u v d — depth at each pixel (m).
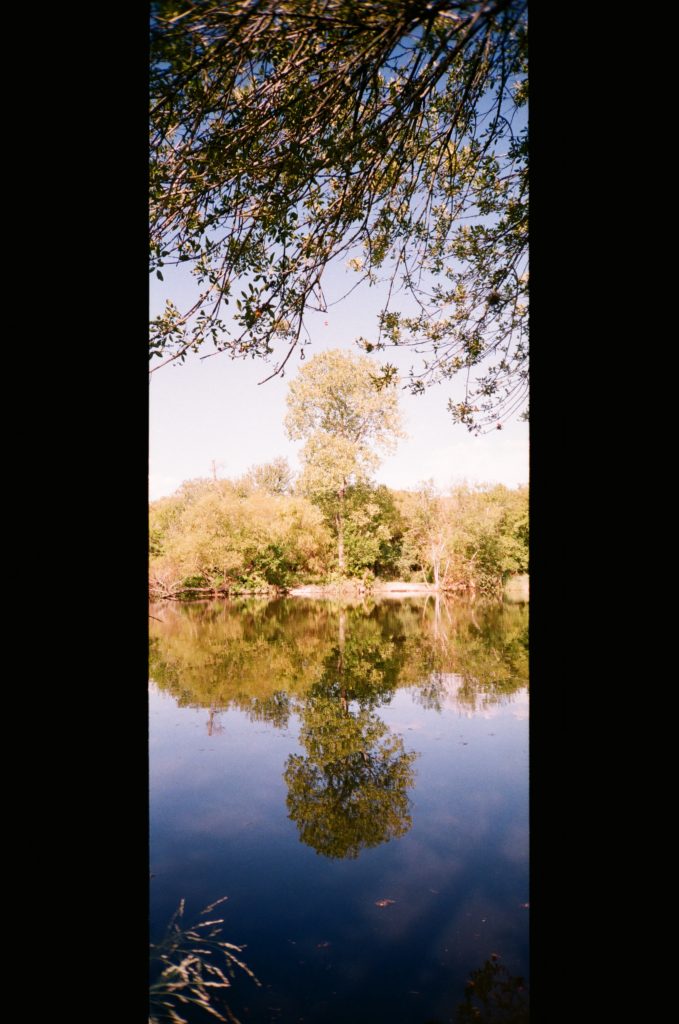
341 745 5.39
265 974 2.38
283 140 2.62
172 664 9.35
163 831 3.78
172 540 22.48
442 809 4.05
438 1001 2.21
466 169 2.97
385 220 3.07
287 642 11.52
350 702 6.89
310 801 4.21
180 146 2.42
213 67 2.16
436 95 2.69
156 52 1.97
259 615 16.80
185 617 16.36
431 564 24.52
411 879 3.17
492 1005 2.21
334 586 24.22
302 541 24.05
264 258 2.79
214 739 5.61
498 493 22.91
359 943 2.61
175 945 2.59
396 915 2.83
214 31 1.94
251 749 5.33
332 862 3.37
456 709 6.51
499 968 2.45
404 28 2.18
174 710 6.66
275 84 2.41
